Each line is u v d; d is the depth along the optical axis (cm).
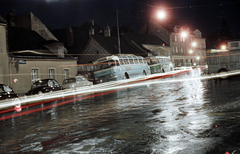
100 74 2947
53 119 916
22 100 1759
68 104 1380
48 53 3219
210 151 437
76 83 2439
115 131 642
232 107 843
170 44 7844
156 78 3591
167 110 905
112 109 1044
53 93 2131
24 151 525
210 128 594
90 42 5325
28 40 3303
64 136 633
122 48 5681
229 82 1928
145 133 598
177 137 543
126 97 1470
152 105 1065
